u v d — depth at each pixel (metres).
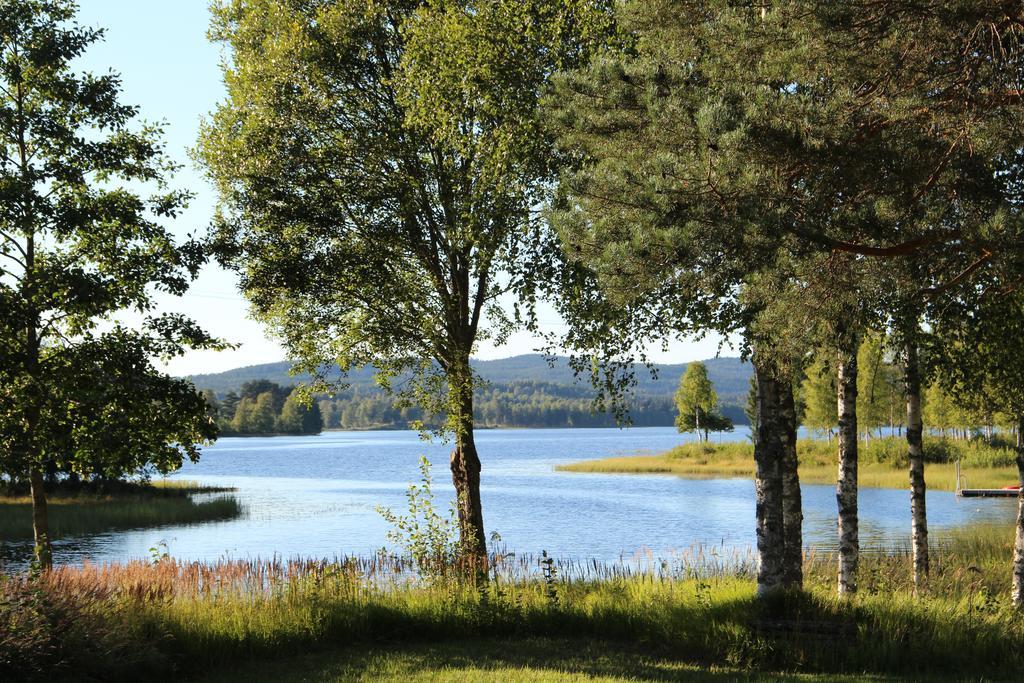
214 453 152.25
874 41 8.62
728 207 8.15
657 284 8.40
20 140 13.83
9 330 12.88
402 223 17.48
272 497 53.06
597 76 9.47
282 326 18.47
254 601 12.27
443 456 125.00
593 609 12.76
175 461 13.88
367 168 17.00
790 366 9.70
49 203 13.39
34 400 12.76
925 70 8.76
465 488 17.69
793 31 8.73
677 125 8.65
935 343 11.12
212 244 15.17
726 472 68.31
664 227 8.15
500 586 13.80
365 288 17.41
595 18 15.05
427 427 17.48
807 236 8.23
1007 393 11.74
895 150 8.47
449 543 15.47
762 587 11.46
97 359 13.30
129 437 13.30
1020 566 12.14
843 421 12.27
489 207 15.67
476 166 16.20
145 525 37.50
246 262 17.16
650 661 10.67
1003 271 8.08
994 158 8.85
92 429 13.16
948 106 8.55
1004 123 8.16
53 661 9.16
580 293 14.55
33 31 13.98
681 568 16.30
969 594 12.55
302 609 12.17
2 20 13.53
